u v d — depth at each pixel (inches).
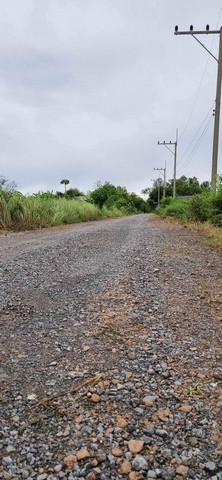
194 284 143.8
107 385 69.1
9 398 64.4
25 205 445.7
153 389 68.1
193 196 497.0
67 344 87.1
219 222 374.9
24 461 49.6
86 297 124.4
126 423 57.9
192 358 81.1
